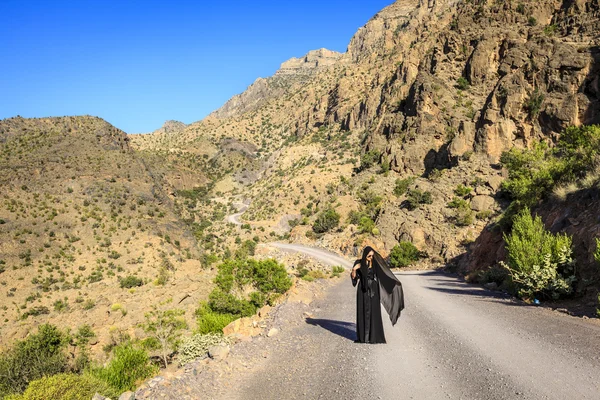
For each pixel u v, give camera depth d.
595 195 13.94
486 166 65.12
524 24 94.94
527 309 10.38
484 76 94.06
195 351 8.93
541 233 12.75
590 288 10.47
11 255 87.75
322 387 5.67
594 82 65.69
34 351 17.67
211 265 95.25
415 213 58.19
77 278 84.38
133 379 8.32
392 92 149.75
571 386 4.83
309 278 22.66
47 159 127.25
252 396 5.64
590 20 79.56
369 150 111.31
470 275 20.86
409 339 7.85
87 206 113.12
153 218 118.31
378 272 7.87
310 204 118.06
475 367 5.85
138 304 45.72
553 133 66.12
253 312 17.95
